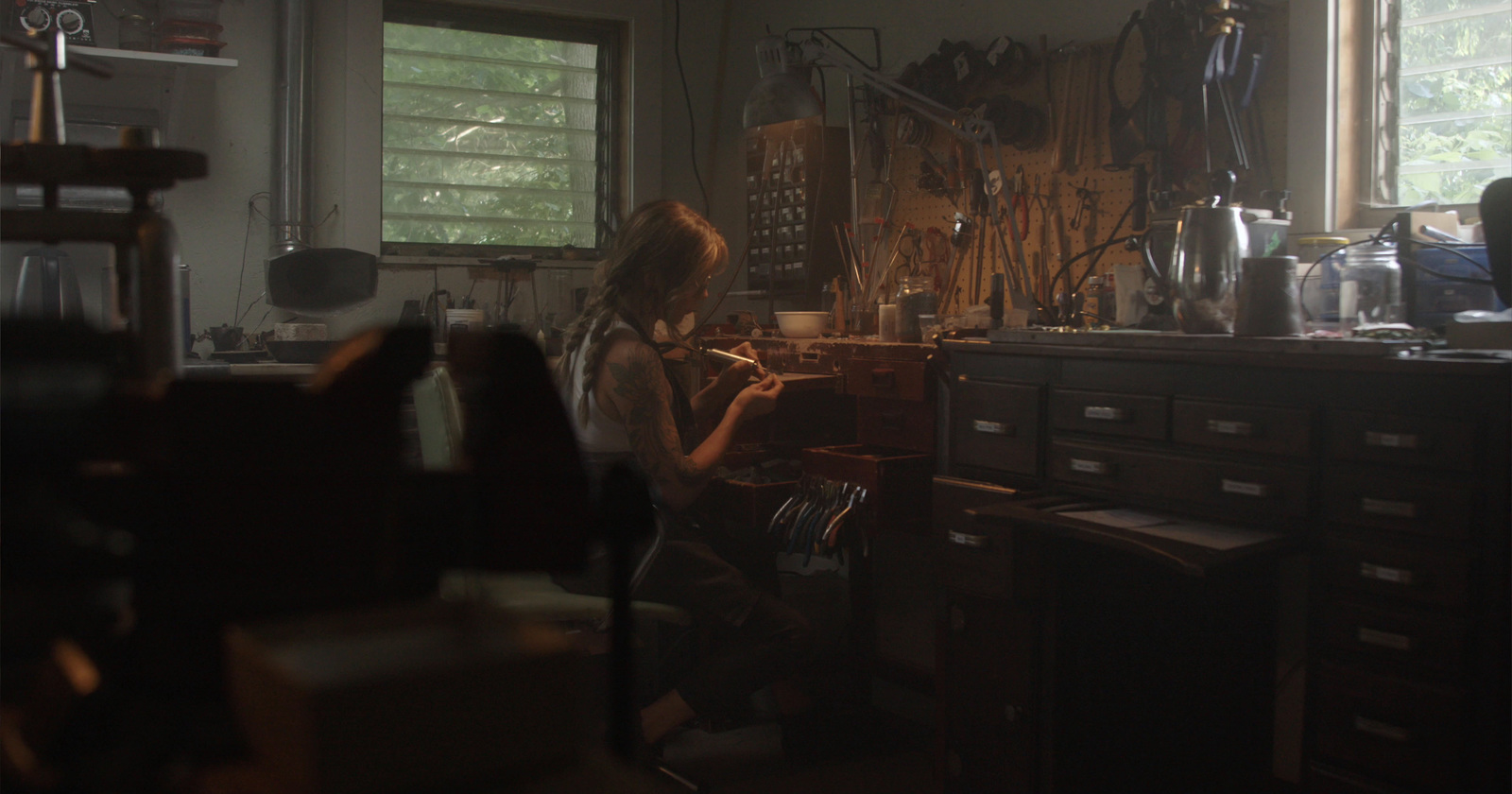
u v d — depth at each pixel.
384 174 3.57
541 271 3.78
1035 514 1.85
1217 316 1.83
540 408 0.77
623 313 2.09
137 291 0.91
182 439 0.67
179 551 0.66
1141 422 1.88
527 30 3.76
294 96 3.26
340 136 3.43
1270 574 2.20
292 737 0.59
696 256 2.13
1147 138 2.33
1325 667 1.64
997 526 2.00
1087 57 2.61
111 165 0.91
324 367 0.73
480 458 0.75
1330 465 1.62
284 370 2.95
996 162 2.61
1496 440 1.42
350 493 0.70
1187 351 1.80
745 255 3.58
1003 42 2.76
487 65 3.71
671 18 3.93
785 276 3.41
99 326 0.71
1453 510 1.47
